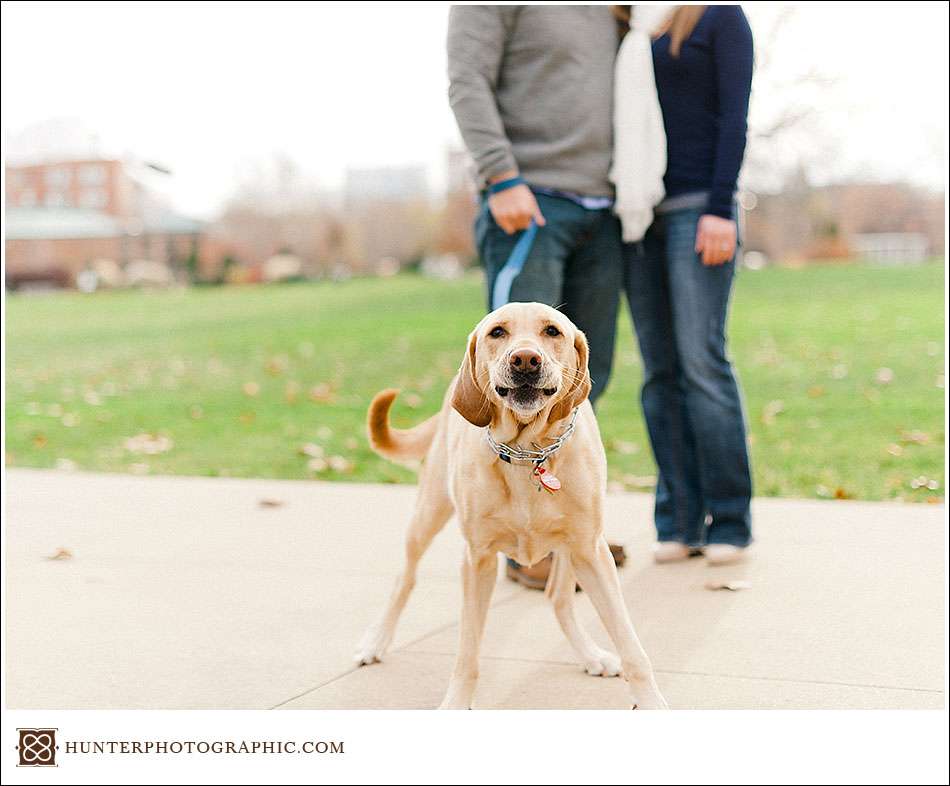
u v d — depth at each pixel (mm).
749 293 12195
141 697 2639
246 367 10203
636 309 3928
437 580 3709
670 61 3697
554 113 3529
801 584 3486
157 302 16156
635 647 2373
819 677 2672
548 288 3516
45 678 2781
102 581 3744
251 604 3445
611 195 3658
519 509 2375
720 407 3713
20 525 4656
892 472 5406
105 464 6453
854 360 8461
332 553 4117
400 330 12008
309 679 2750
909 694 2566
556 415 2328
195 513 4887
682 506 3848
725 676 2684
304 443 6953
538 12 3498
